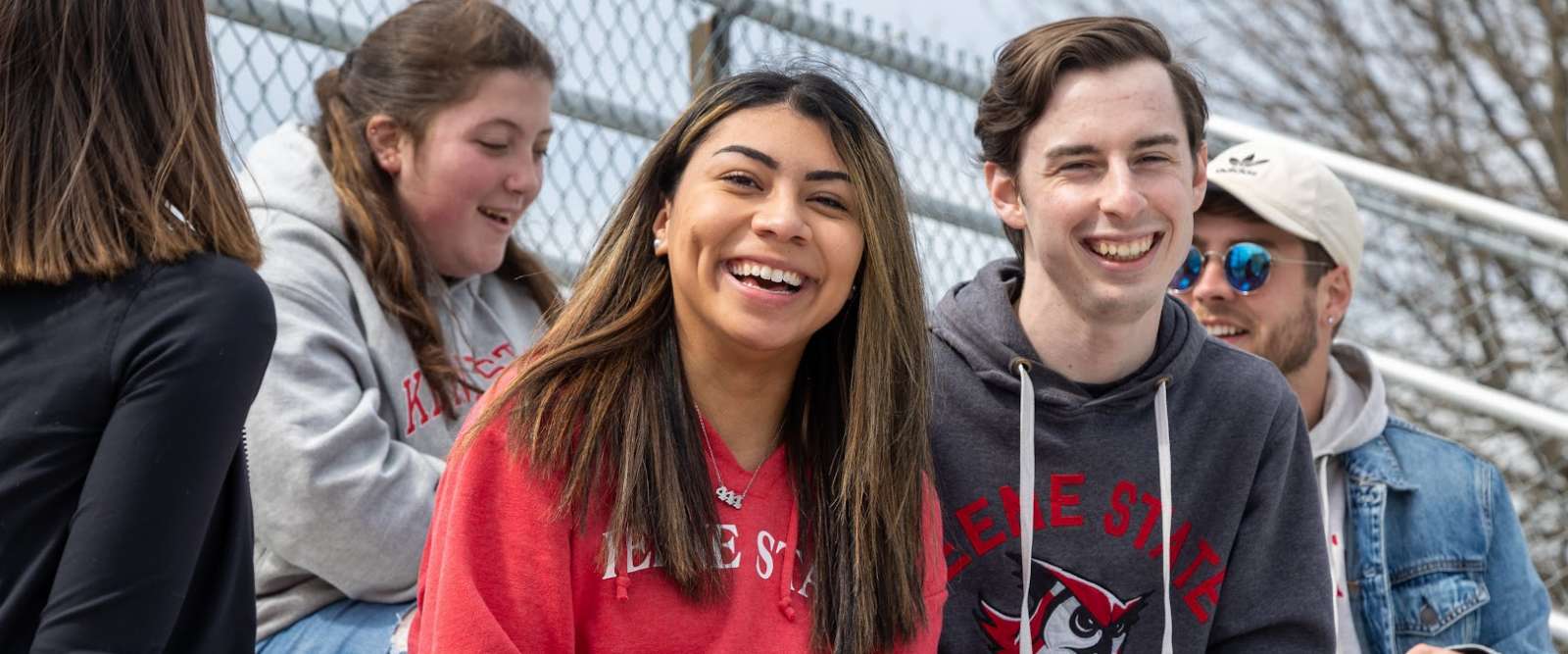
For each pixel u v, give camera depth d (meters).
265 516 2.73
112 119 1.90
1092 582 2.74
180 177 1.93
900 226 2.41
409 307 3.00
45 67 1.89
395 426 2.96
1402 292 7.61
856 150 2.37
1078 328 2.74
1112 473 2.76
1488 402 4.08
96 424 1.81
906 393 2.42
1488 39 11.30
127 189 1.89
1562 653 4.57
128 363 1.82
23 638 1.78
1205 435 2.81
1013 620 2.73
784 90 2.37
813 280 2.33
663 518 2.25
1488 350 6.99
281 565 2.79
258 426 2.74
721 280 2.32
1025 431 2.74
